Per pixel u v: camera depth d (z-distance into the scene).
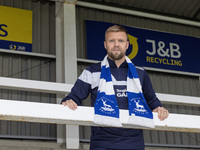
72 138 7.53
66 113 1.90
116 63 2.34
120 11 9.55
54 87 4.59
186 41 10.28
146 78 2.41
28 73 8.15
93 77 2.29
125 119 2.04
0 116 1.78
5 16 8.28
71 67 7.88
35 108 1.83
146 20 10.05
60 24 8.62
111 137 2.12
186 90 9.95
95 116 1.96
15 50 8.09
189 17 10.62
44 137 7.87
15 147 7.10
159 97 4.66
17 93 7.98
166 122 2.09
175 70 9.83
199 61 10.24
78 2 9.05
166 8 10.22
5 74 7.94
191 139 9.49
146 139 8.96
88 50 8.90
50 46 8.55
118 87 2.25
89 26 9.12
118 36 2.28
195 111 9.82
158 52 9.77
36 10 8.70
